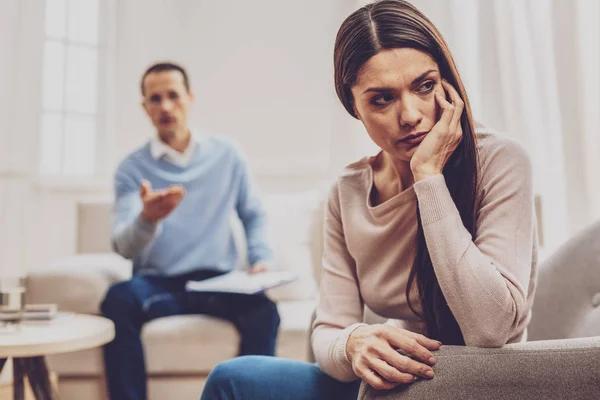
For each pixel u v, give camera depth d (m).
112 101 3.21
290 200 2.57
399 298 1.01
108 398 1.96
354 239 1.03
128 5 3.21
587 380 0.69
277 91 3.22
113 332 1.67
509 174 0.89
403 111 0.87
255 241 2.31
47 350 1.46
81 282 2.07
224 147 2.39
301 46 3.22
